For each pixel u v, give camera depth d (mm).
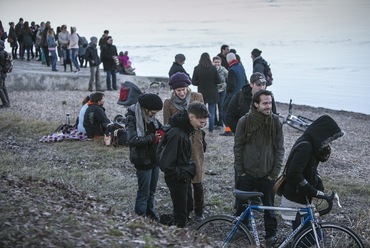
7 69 23641
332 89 47031
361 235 10500
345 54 70938
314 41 84375
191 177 9773
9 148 17141
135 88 18703
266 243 9828
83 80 30828
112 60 29594
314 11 131500
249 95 11445
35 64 38219
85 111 17719
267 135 9891
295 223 9055
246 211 9016
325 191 13461
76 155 16141
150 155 10406
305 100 41781
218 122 21141
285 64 63281
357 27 99250
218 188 13508
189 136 9758
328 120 8945
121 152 16375
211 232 9117
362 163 17125
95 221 8883
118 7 172000
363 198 13242
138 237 8406
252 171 9898
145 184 10516
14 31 40312
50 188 11156
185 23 120562
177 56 19359
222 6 156625
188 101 11383
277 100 41750
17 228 7621
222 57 23062
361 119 28078
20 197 9414
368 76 54250
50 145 17312
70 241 7559
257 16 127250
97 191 12922
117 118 18516
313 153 8961
